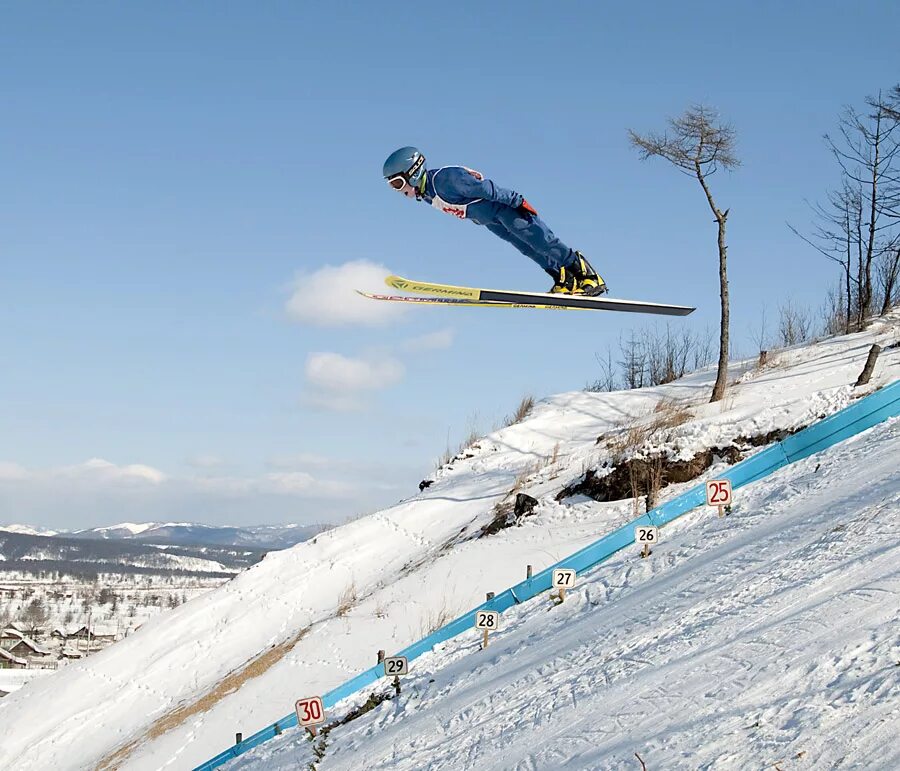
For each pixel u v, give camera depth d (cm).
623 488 1745
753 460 1257
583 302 950
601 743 534
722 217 2170
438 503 2231
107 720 1739
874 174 2781
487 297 932
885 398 1217
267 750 1163
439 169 834
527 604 1188
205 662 1838
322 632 1677
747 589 704
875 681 459
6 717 1875
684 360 3525
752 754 435
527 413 2792
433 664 1110
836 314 3019
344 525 2316
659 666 621
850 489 876
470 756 642
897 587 571
